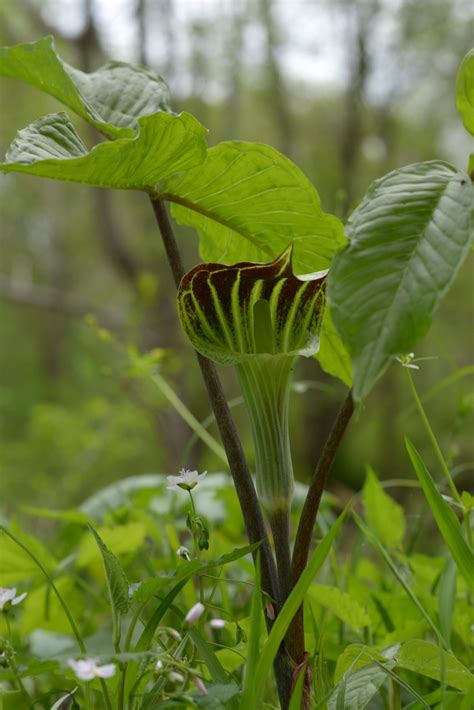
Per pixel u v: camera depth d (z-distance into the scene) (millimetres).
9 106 6574
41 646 1087
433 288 718
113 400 4484
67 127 820
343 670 821
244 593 1060
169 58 5707
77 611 1097
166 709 804
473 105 798
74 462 4500
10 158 787
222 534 1231
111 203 6000
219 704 747
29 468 4516
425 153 8062
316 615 972
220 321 795
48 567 1036
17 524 1052
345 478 6812
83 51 5477
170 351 1302
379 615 967
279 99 7184
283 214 853
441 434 6102
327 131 7559
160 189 842
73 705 802
